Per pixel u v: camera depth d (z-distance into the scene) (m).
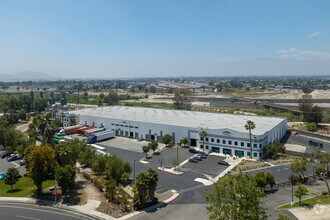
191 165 114.31
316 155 120.00
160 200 81.50
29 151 105.62
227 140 130.88
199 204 78.56
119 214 73.38
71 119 190.62
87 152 112.19
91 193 86.19
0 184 97.06
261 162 118.06
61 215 73.69
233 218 44.69
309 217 69.69
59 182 82.56
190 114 187.50
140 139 158.75
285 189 89.31
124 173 94.25
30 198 84.38
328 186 86.69
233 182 46.78
